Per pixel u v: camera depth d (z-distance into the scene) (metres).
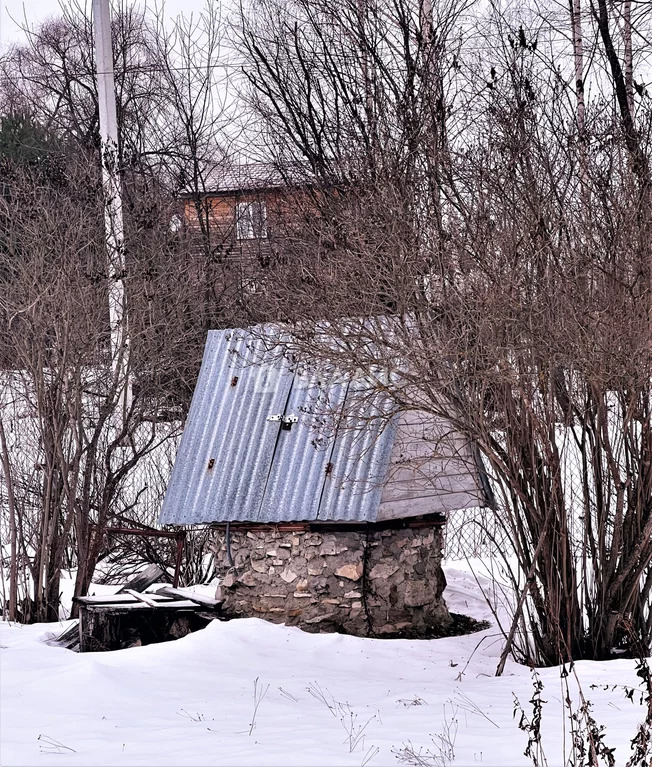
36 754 6.34
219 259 18.61
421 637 10.95
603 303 9.04
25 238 13.98
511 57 12.52
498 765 6.10
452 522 15.76
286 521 10.95
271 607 11.03
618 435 9.97
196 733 6.90
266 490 11.17
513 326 9.05
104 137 17.47
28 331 13.09
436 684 8.86
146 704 7.76
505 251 9.25
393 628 10.90
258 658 9.52
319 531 10.88
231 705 7.79
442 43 16.80
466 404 9.46
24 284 13.20
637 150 9.73
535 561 9.55
